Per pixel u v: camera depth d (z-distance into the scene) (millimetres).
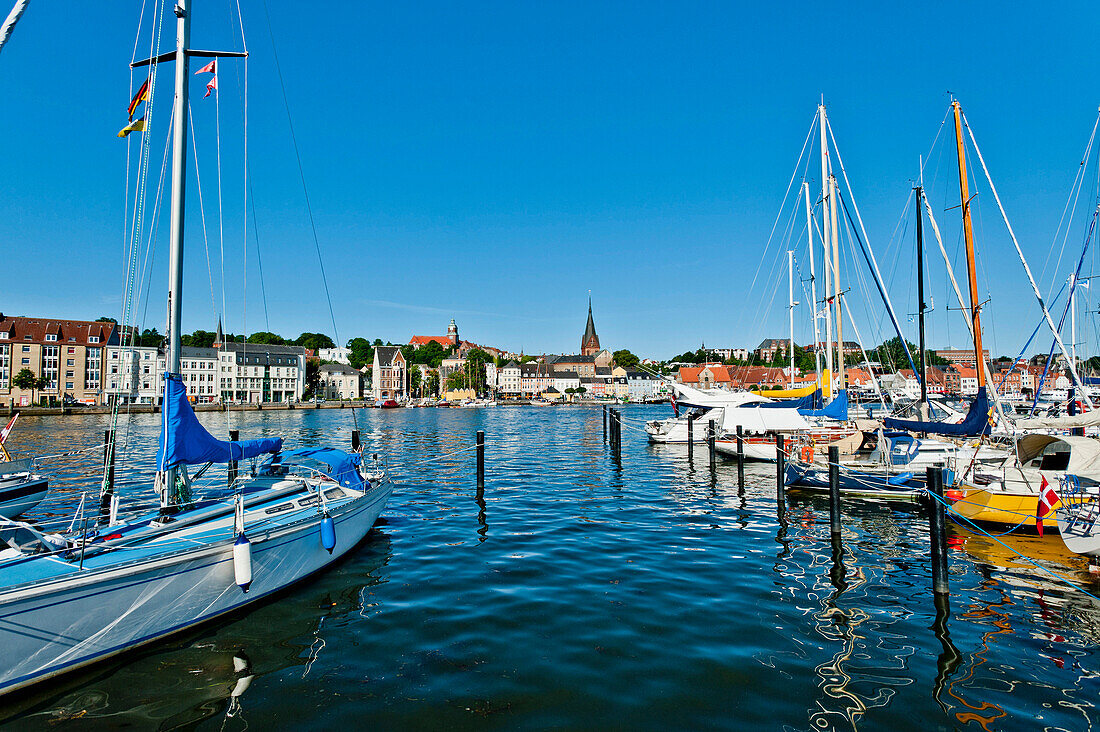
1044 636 9734
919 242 27266
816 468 21438
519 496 21766
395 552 14336
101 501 11305
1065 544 13656
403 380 147625
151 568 8656
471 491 22812
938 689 8023
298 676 8320
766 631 9836
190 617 9469
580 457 34219
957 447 20469
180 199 11039
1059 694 7930
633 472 27984
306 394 128750
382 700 7707
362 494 14492
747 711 7465
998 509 16094
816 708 7547
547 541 15391
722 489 23328
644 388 168250
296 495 13875
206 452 11383
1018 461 16312
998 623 10250
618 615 10461
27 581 7664
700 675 8352
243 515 11438
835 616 10484
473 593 11531
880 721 7270
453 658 8844
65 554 8844
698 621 10219
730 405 35031
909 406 28969
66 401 83812
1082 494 14555
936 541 11531
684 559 13836
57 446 36500
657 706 7562
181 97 11180
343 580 12242
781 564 13492
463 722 7211
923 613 10664
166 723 7219
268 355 120750
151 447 35594
